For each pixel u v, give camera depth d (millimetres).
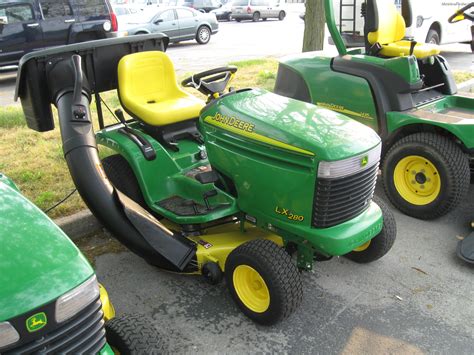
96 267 3525
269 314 2797
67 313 1694
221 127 3068
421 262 3633
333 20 4555
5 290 1608
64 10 9719
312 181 2693
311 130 2791
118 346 2219
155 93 3957
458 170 3916
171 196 3541
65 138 3131
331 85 4664
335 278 3422
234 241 3139
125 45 3959
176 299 3188
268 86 7793
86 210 4035
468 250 3586
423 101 4602
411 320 3008
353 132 2850
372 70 4391
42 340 1647
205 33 15500
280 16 25359
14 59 9430
